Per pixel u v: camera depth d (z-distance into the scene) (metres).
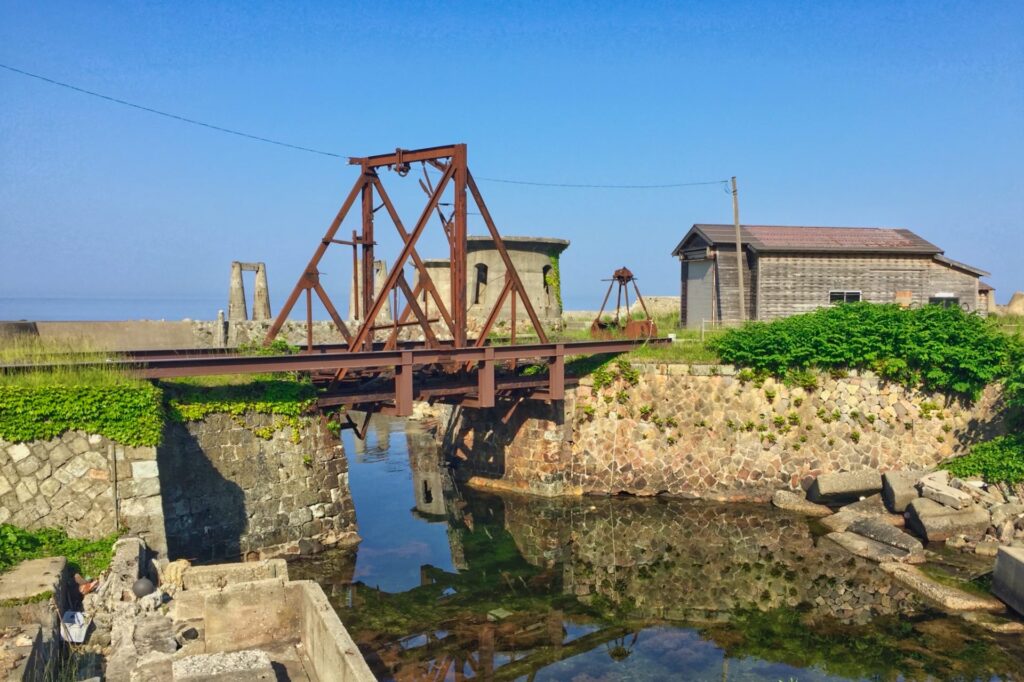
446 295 33.09
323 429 17.52
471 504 22.06
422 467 26.48
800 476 21.20
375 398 18.36
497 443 24.31
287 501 16.72
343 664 8.11
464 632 13.70
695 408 22.33
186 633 9.99
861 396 21.12
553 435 22.86
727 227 29.16
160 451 14.71
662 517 20.53
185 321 24.72
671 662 12.51
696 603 15.00
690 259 29.45
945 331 20.66
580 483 23.11
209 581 11.19
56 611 9.62
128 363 13.86
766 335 21.81
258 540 16.19
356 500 22.38
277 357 15.59
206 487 15.40
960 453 20.22
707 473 22.02
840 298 27.55
